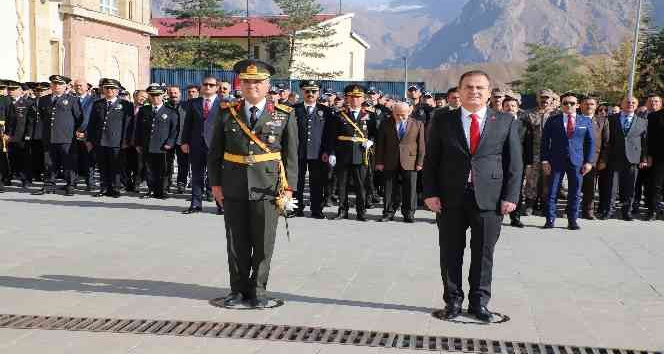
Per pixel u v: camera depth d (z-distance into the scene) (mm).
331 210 13875
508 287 7707
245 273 6750
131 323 5988
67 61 25516
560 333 6074
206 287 7293
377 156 12555
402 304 6832
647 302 7234
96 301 6629
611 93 47000
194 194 12641
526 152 12664
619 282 8141
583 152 12195
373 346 5562
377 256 9180
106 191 14820
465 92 6332
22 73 23234
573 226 12234
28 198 13906
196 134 12484
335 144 12477
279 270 8195
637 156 13594
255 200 6609
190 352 5297
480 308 6383
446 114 6484
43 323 5934
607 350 5691
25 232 10125
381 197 15773
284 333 5836
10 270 7781
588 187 13727
